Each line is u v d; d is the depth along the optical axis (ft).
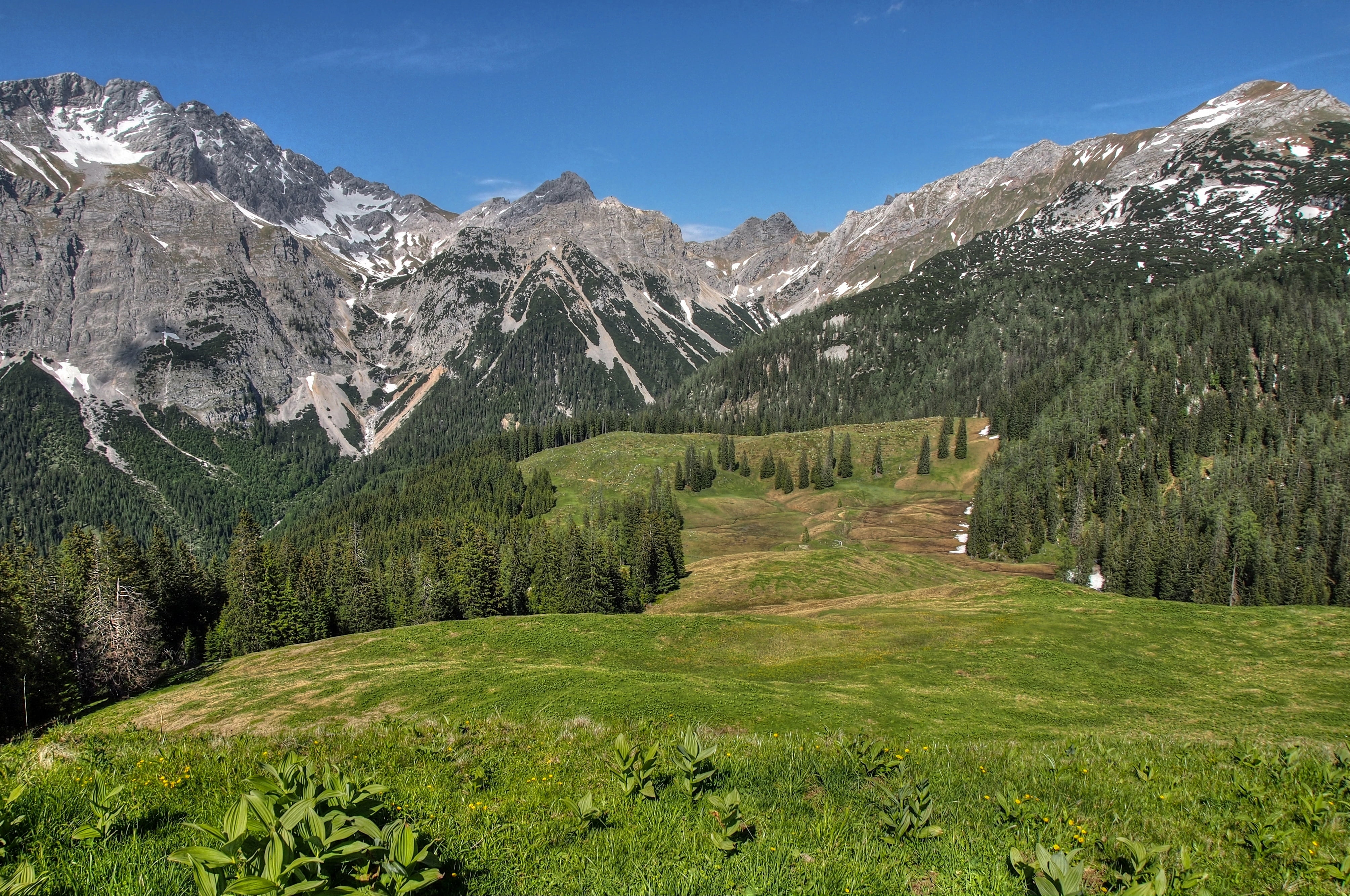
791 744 46.85
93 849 26.68
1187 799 36.76
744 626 198.08
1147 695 141.08
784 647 183.21
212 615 309.83
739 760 40.91
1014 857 26.32
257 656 213.66
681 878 26.53
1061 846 29.71
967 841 30.22
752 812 32.96
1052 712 129.29
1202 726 119.24
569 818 32.04
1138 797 37.27
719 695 121.29
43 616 199.41
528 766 41.63
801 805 34.42
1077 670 155.84
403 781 38.47
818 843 30.01
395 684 152.15
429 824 30.30
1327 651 159.33
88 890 23.85
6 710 176.55
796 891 25.79
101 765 40.83
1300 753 45.73
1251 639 170.40
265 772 31.73
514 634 197.57
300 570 297.53
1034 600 215.10
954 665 162.09
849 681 152.56
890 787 36.11
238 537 290.97
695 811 33.06
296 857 21.93
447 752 45.09
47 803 30.81
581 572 294.66
